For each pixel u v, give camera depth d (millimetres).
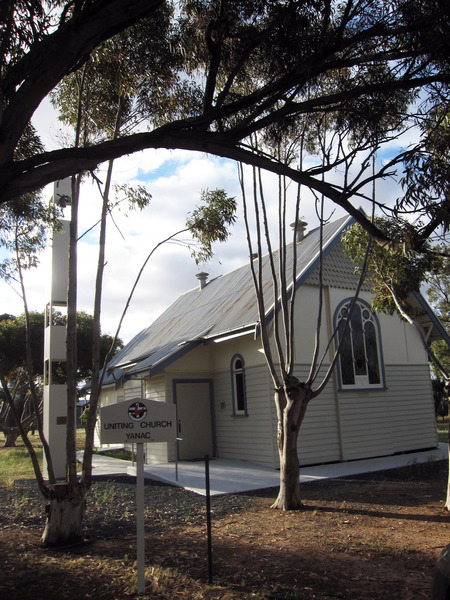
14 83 5086
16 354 25891
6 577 5367
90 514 8523
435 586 3299
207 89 6523
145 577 5336
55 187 9805
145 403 5309
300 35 6340
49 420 12508
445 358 31625
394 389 16156
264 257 18594
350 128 7113
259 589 5051
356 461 14469
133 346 22641
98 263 7348
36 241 9148
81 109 8180
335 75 7367
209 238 8742
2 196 4902
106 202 7453
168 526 7715
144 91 8195
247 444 14477
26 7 4777
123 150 5344
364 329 15859
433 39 5863
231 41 6750
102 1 5172
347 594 4922
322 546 6434
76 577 5367
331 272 15359
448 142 5785
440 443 18609
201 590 5012
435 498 9250
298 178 6070
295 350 14133
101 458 17219
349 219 15547
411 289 9531
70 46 5074
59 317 27656
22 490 10953
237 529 7414
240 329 13852
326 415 14500
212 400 16188
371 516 8008
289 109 6047
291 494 8680
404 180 5773
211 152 5754
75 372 7039
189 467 13719
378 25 5918
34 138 8133
